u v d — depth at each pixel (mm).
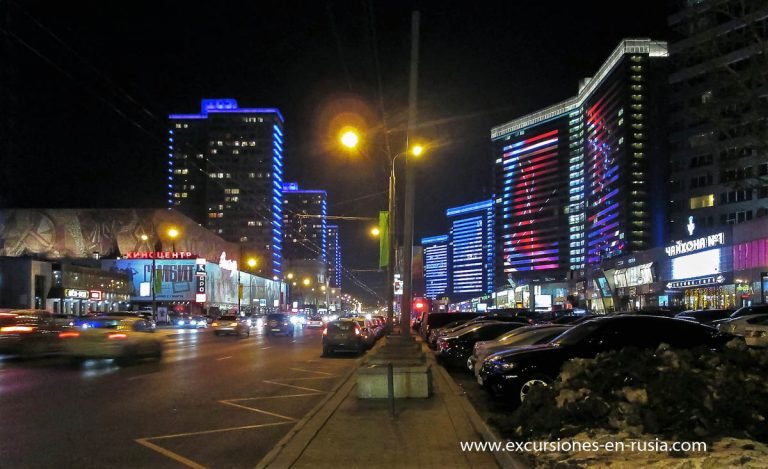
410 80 12820
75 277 63156
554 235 167125
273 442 8719
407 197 13242
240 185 168250
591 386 8047
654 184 106750
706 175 78875
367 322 33844
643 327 11812
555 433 7113
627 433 6523
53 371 18484
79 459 7684
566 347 11617
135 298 78188
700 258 59125
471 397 13430
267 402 12422
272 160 169750
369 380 11805
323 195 184625
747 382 6859
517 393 11305
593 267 101312
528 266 173625
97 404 12078
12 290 55781
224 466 7383
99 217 82500
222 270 92750
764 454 5305
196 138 174125
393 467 6879
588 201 145625
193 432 9406
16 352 22391
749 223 50312
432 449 7691
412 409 10562
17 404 12047
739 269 51750
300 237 180625
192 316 71250
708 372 7297
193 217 172125
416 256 40250
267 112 170500
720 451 5562
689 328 11875
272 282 132125
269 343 34562
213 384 15328
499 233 187250
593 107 140250
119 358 20828
